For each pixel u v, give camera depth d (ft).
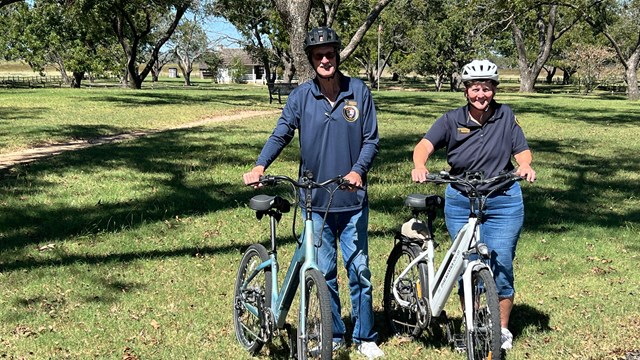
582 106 104.22
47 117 66.39
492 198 13.50
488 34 139.23
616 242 23.49
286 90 99.96
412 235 14.33
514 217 13.55
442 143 14.07
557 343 14.60
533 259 21.40
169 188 31.42
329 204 12.43
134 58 151.74
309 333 12.25
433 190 31.65
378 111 85.10
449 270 13.08
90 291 17.89
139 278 19.08
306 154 13.48
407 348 14.43
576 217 27.09
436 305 13.32
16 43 193.06
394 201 29.30
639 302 17.25
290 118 13.51
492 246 13.70
